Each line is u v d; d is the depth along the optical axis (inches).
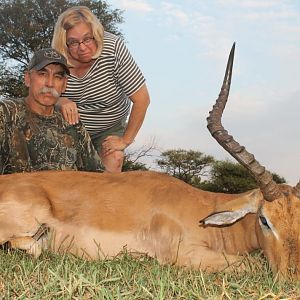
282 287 53.9
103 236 72.5
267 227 64.0
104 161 95.6
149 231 72.5
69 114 88.7
